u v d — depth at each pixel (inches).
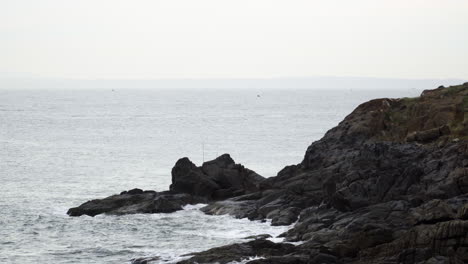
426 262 4923.7
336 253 5531.5
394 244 5329.7
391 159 7386.8
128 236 7337.6
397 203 6299.2
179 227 7608.3
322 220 6658.5
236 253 5812.0
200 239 7071.9
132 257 6569.9
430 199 6501.0
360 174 7052.2
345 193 6850.4
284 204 7755.9
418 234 5236.2
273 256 5674.2
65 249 6919.3
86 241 7204.7
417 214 5772.6
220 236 7145.7
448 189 6520.7
